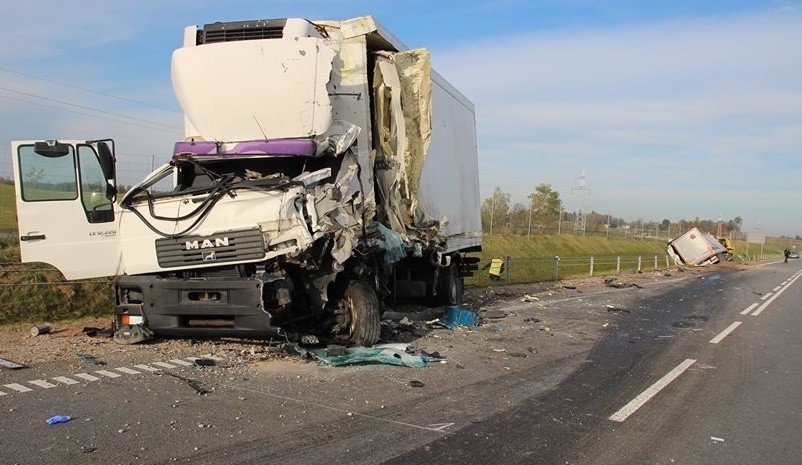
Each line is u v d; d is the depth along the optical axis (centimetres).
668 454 503
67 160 758
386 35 936
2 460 419
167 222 753
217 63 801
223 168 818
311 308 790
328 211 742
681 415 616
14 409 530
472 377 732
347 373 711
